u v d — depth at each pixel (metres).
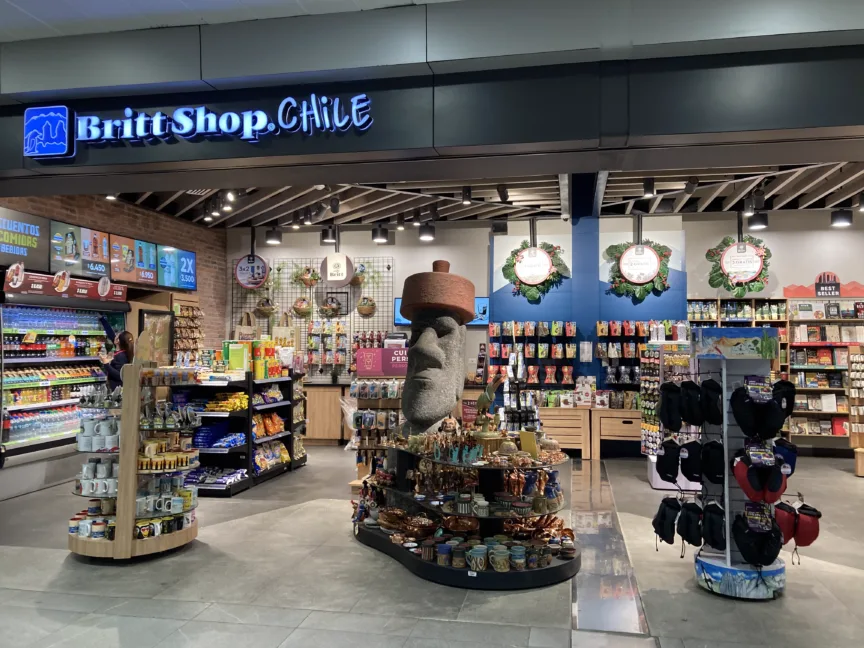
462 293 5.26
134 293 9.79
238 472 7.07
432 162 4.07
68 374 7.56
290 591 4.10
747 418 3.93
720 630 3.52
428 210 10.34
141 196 9.09
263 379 7.51
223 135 4.00
